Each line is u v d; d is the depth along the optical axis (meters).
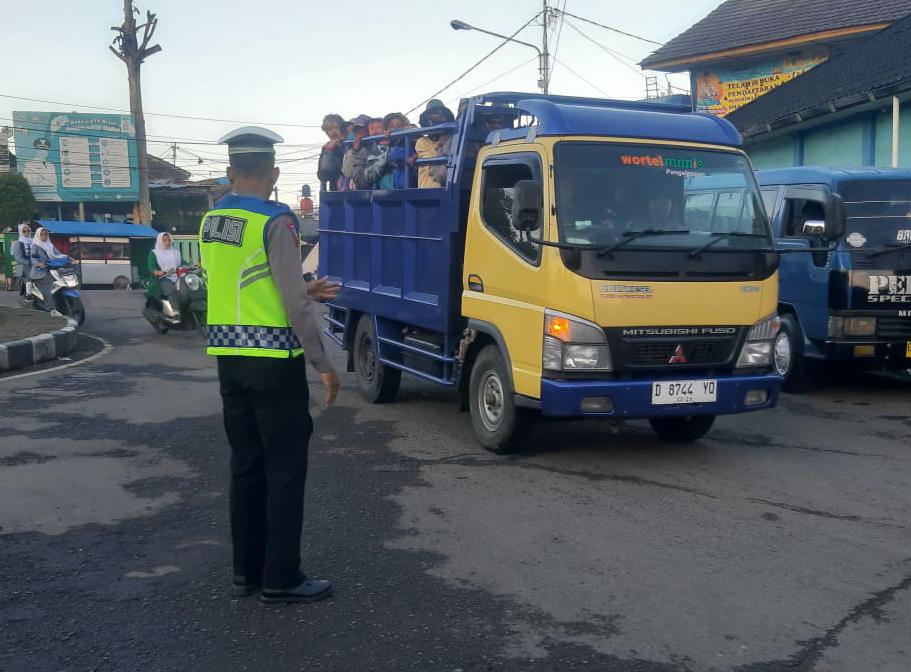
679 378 6.26
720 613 4.05
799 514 5.45
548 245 6.07
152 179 50.31
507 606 4.12
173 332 15.46
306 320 3.93
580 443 7.25
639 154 6.41
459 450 7.02
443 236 7.37
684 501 5.69
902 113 14.39
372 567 4.59
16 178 40.12
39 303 16.66
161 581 4.41
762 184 10.34
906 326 8.91
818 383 10.09
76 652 3.68
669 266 6.17
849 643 3.75
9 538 5.00
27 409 8.47
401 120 9.45
